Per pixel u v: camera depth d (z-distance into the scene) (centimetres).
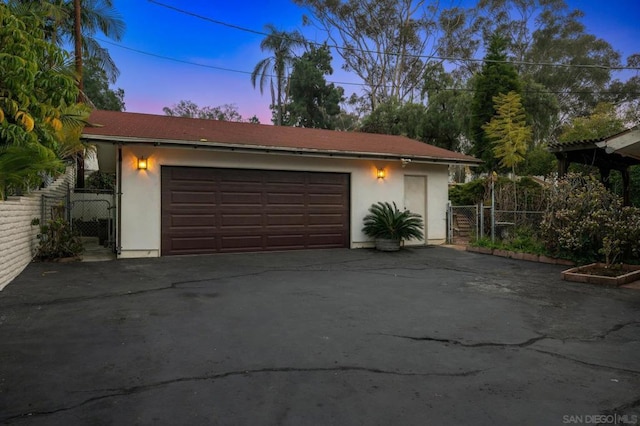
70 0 1727
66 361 355
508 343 420
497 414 277
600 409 285
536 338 437
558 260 952
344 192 1213
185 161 1013
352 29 3516
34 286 650
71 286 655
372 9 3425
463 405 288
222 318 495
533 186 1582
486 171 2053
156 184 991
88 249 1126
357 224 1223
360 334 443
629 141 741
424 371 347
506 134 1734
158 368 344
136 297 593
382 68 3559
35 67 613
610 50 3397
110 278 726
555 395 305
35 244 888
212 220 1047
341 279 756
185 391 303
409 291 662
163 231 998
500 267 907
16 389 302
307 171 1160
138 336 423
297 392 304
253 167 1084
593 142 1057
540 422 267
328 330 455
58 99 687
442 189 1359
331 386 315
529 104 2478
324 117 3512
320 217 1180
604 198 888
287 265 905
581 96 3438
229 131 1202
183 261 932
